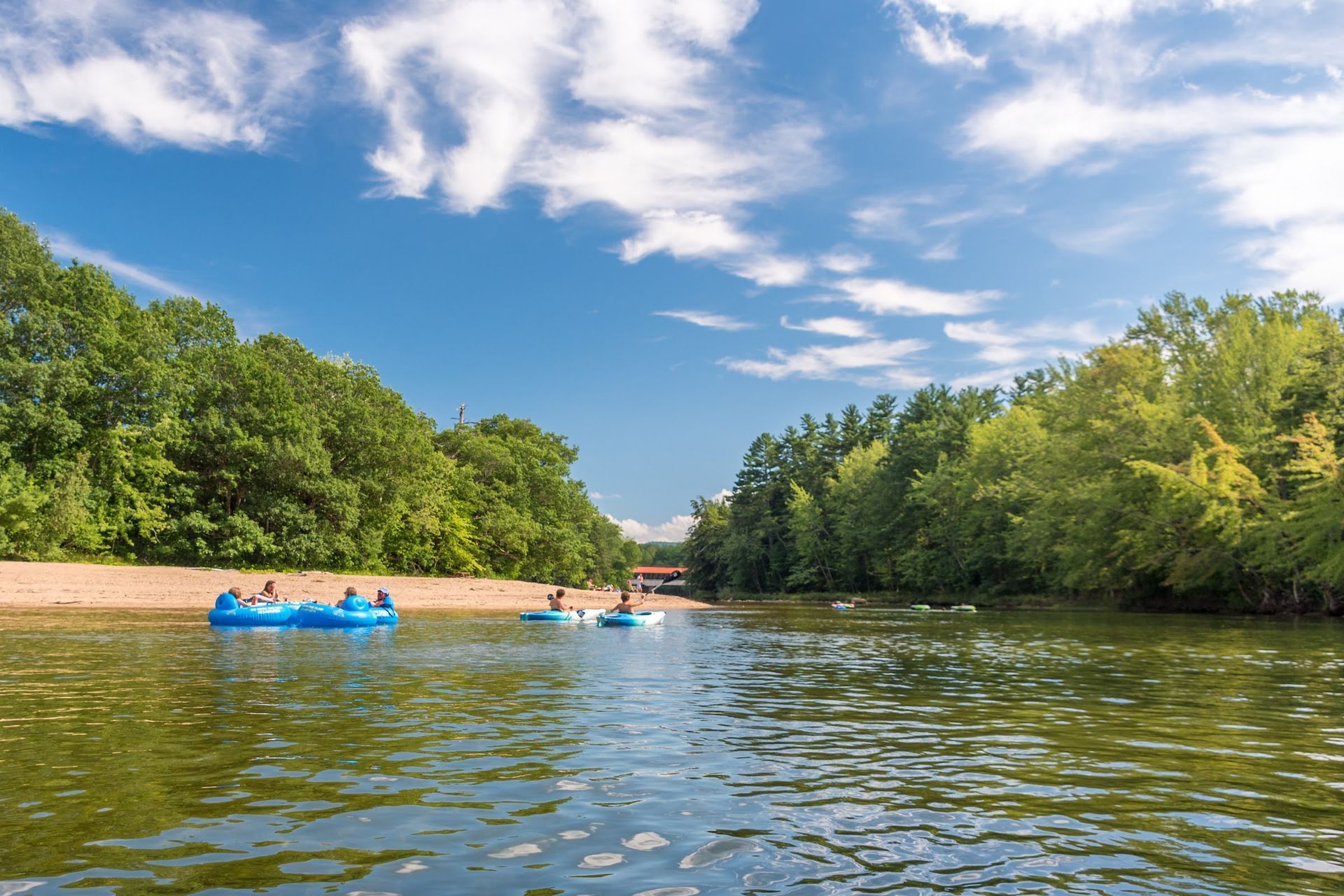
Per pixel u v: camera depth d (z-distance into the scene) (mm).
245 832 4832
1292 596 35719
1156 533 38500
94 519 37750
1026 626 29109
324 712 9047
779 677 13242
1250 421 37812
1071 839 4875
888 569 76438
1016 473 52844
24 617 22344
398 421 52531
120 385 39344
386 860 4375
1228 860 4520
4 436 35281
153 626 20812
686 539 123938
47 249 38719
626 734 8047
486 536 62875
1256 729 8555
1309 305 41281
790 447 103812
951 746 7652
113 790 5715
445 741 7574
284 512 44250
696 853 4574
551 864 4355
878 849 4676
